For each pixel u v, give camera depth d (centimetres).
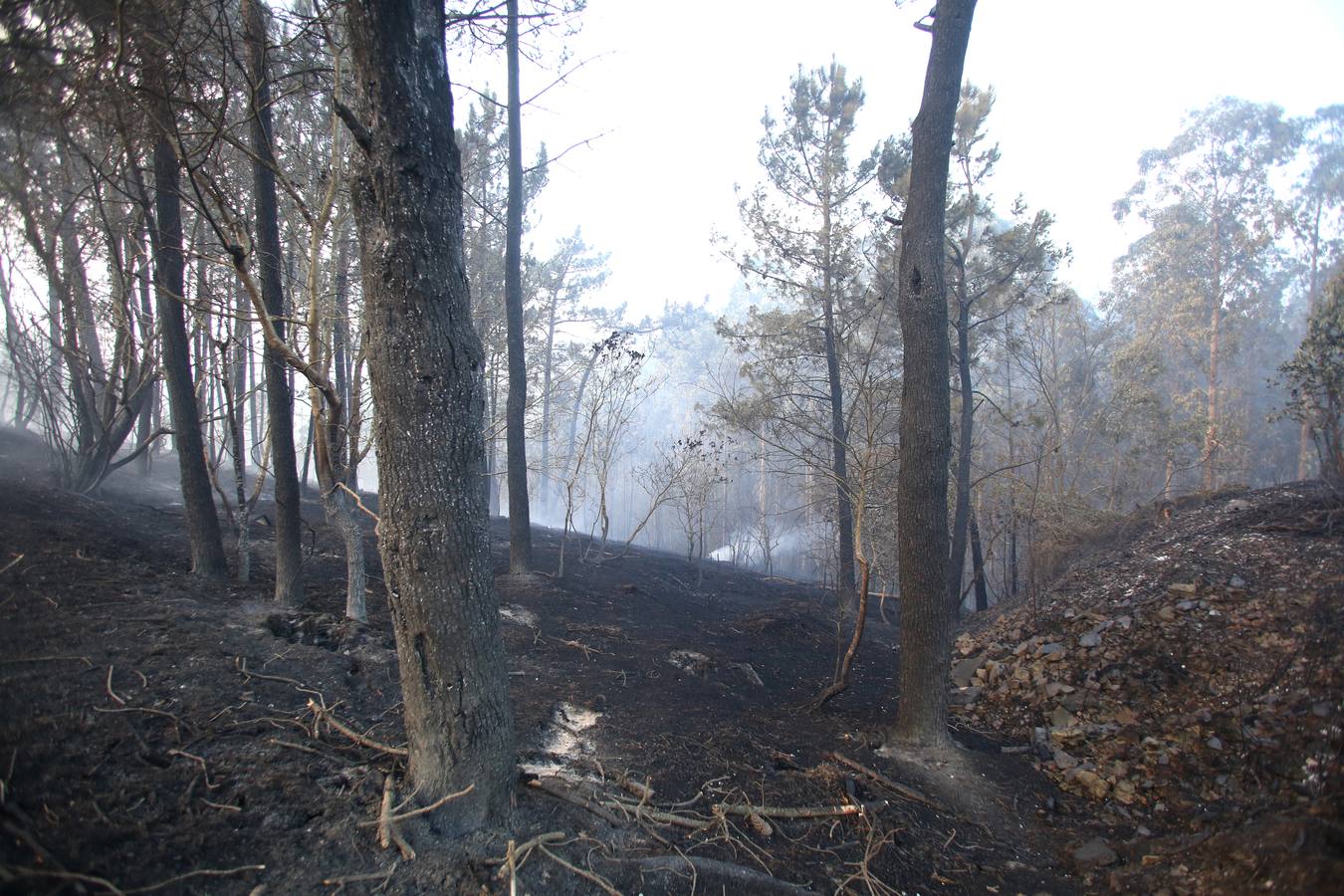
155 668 421
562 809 386
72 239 773
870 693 775
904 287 579
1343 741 387
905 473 578
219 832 308
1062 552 1167
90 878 255
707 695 659
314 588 692
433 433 337
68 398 848
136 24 425
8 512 614
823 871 397
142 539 698
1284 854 343
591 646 738
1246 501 922
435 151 336
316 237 521
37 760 307
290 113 757
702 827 411
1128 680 650
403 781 363
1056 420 1614
